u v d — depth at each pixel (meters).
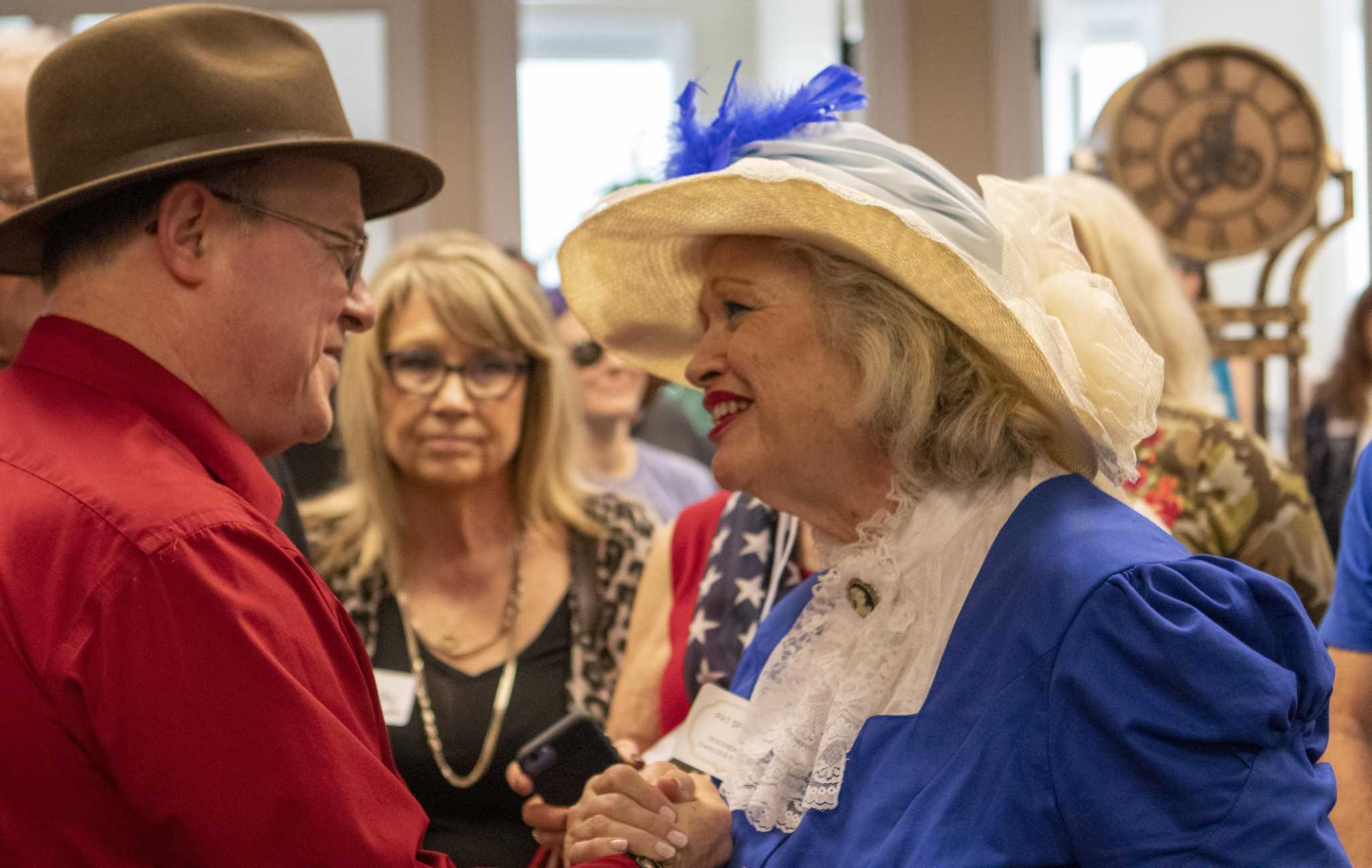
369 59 4.87
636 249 1.73
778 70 8.02
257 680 1.18
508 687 2.34
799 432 1.47
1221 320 3.48
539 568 2.46
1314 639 1.28
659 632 2.10
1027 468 1.46
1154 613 1.24
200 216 1.31
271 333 1.35
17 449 1.26
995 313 1.33
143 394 1.30
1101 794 1.23
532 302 2.50
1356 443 4.16
